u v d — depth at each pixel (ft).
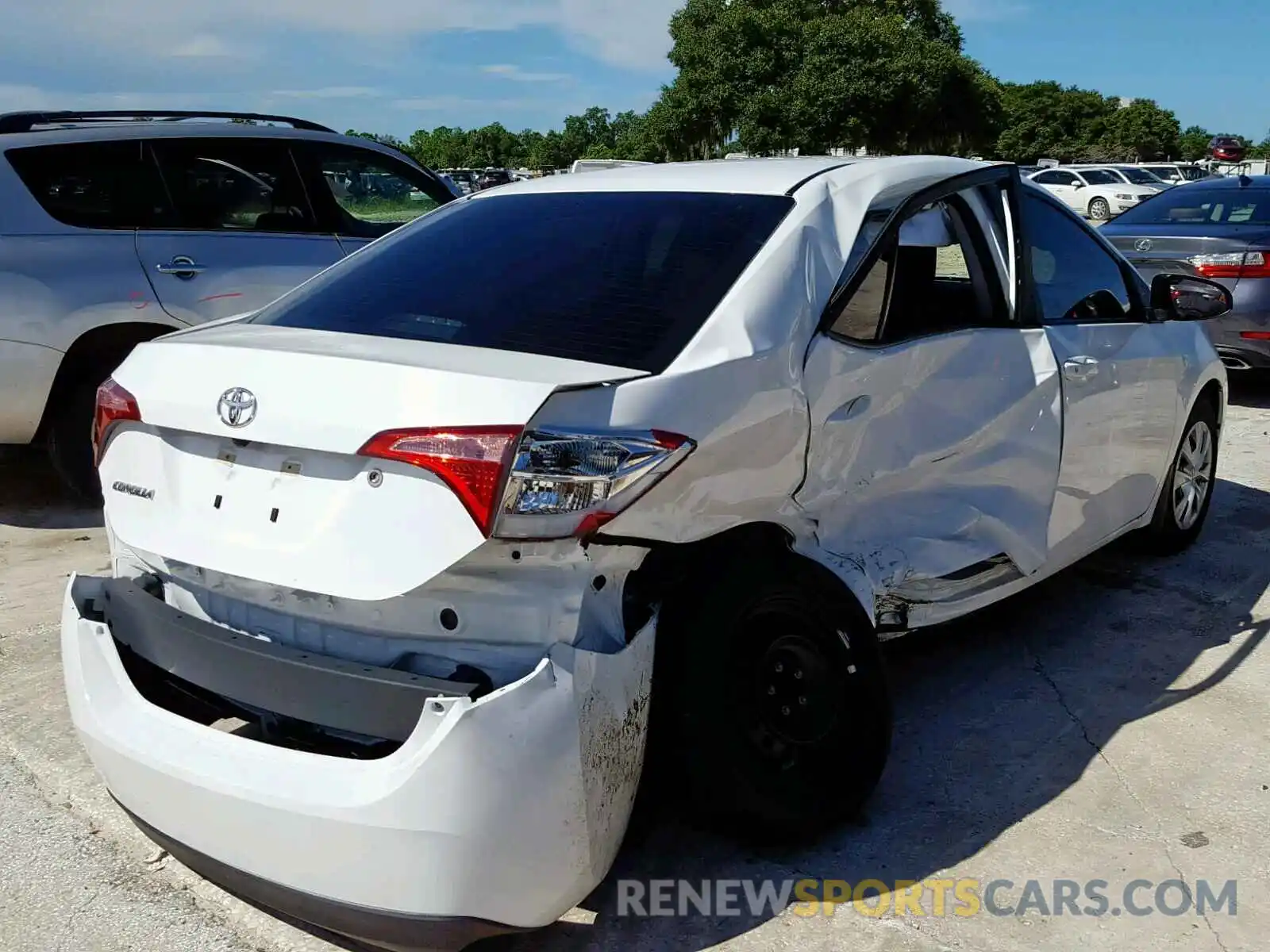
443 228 11.12
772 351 8.77
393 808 6.80
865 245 10.02
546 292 9.24
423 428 7.05
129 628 8.45
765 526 9.16
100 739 7.89
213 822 7.36
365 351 8.04
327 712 7.41
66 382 18.25
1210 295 14.87
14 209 17.37
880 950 8.29
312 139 20.66
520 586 7.35
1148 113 279.69
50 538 17.81
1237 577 15.99
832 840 9.62
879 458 10.03
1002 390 11.52
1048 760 10.98
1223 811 10.10
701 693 8.44
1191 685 12.62
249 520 7.67
